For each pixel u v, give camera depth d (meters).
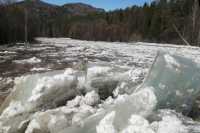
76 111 4.78
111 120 3.84
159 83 4.06
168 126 3.41
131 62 16.09
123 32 69.81
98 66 5.98
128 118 3.70
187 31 38.06
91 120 4.11
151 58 19.39
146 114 3.73
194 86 4.11
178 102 3.99
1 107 5.94
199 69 4.24
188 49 25.86
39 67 13.40
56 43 42.12
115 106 4.16
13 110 5.40
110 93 5.48
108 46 36.38
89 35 72.88
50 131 4.56
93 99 5.17
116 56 20.72
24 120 5.07
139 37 62.50
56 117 4.67
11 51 24.77
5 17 39.00
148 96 3.87
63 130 4.25
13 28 40.94
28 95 5.52
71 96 5.44
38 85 5.52
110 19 86.00
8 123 5.19
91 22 84.25
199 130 3.34
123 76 5.59
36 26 61.28
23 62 15.78
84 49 28.45
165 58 4.30
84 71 6.11
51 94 5.41
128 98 4.10
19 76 10.84
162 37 54.03
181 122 3.52
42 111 5.19
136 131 3.50
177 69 4.17
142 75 5.56
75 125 4.24
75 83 5.61
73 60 17.00
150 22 66.25
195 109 4.17
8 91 8.27
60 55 20.84
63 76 5.61
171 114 3.69
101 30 71.75
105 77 5.58
